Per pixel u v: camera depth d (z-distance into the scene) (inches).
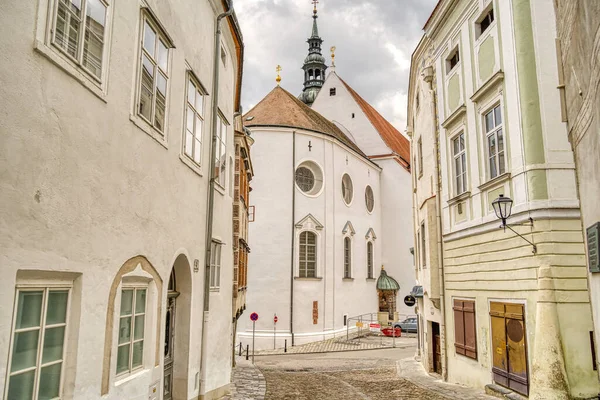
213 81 482.9
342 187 1616.6
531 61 472.7
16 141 191.0
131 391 293.3
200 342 443.2
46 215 209.3
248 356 1149.1
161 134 343.6
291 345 1343.5
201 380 444.8
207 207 465.1
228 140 565.6
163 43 347.9
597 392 418.0
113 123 268.1
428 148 762.8
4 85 184.9
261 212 1393.9
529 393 448.8
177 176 376.5
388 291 1797.5
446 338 661.3
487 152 550.0
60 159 219.1
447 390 567.5
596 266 269.7
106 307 260.8
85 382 241.0
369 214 1758.1
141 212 307.0
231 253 571.8
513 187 485.1
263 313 1352.1
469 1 588.7
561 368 418.6
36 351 211.2
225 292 538.9
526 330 461.4
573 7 270.5
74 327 234.2
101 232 255.8
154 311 328.8
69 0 225.8
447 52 662.5
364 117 1939.0
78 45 234.4
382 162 1897.1
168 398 397.1
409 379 689.0
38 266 204.1
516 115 479.2
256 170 1414.9
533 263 454.9
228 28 540.1
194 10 420.2
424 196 804.0
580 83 270.5
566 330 429.1
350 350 1272.1
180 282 416.5
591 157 263.0
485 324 543.8
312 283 1416.1
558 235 444.1
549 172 453.7
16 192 191.2
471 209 583.2
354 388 613.6
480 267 557.9
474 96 562.3
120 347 288.8
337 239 1533.0
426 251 748.6
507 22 498.6
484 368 545.3
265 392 565.9
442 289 672.4
